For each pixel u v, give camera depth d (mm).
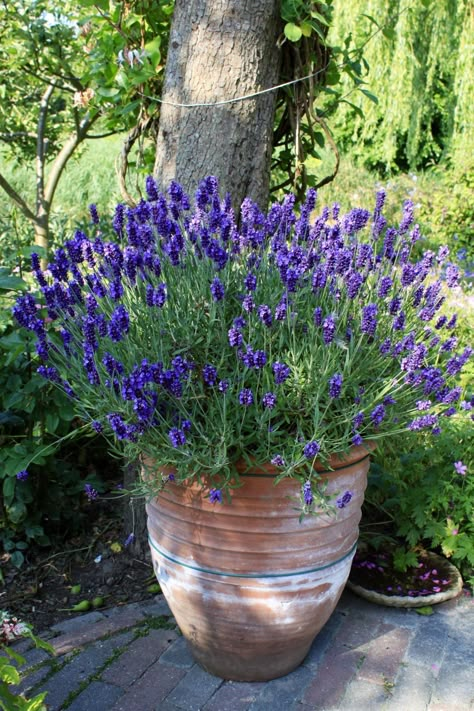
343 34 8328
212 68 2730
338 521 2107
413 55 8586
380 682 2299
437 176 11898
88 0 3016
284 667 2303
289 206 2408
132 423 2002
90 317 2018
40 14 4684
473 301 4777
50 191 5203
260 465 1905
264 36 2760
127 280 2256
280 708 2186
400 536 3117
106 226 5051
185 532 2096
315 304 2203
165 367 2029
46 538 3047
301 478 1929
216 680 2314
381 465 3102
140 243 2191
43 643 1952
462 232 8117
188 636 2287
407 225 2424
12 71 4969
